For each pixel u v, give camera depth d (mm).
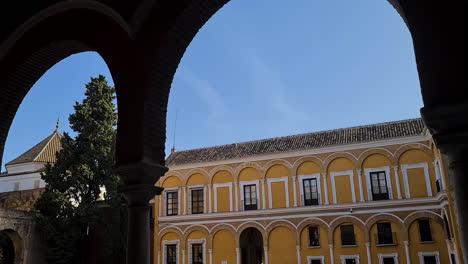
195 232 30625
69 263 24969
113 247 25281
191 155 33656
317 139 30062
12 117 7211
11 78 6957
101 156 25984
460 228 3426
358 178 27125
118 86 5930
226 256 29312
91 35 6355
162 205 32094
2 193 29703
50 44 6699
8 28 6688
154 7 5926
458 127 3510
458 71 3555
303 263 27234
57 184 25406
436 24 3730
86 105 27516
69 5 6469
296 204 28297
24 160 33719
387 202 25938
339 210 27109
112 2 5973
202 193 31375
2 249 25906
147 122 5617
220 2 6016
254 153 30594
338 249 26656
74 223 25250
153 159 5609
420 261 24562
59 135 37000
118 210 25766
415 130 26625
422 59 3732
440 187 23969
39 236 25578
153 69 5750
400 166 26250
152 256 31281
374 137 27609
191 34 6137
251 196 29922
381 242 25906
